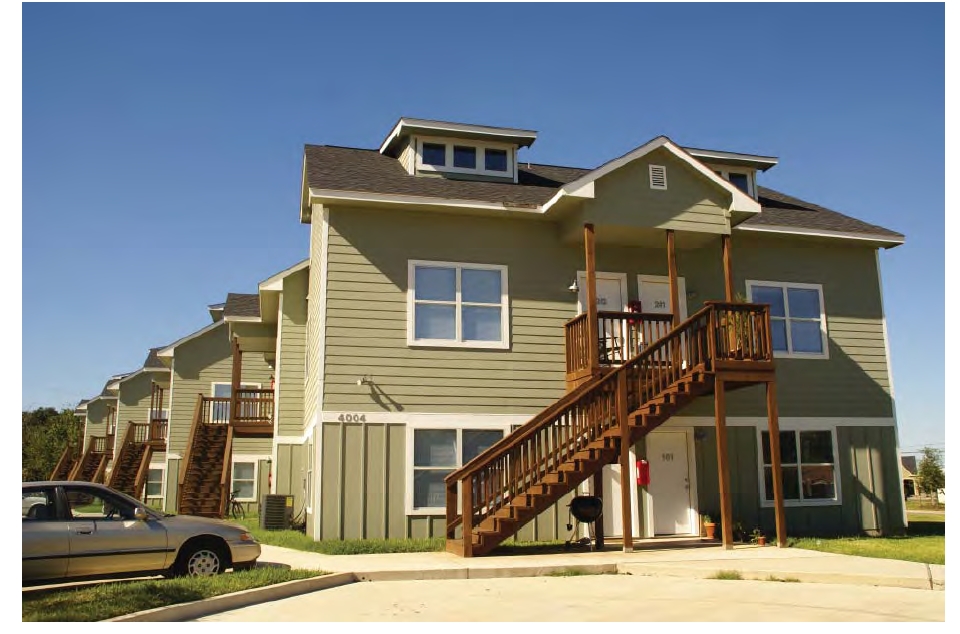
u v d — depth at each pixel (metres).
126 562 9.34
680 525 16.16
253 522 21.02
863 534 17.23
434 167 17.94
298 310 22.12
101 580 9.66
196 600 8.26
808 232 17.80
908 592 9.37
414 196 15.25
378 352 14.93
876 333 18.39
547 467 13.45
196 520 10.03
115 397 39.19
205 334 29.36
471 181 17.98
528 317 15.94
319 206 17.19
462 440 15.09
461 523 14.11
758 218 18.14
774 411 14.37
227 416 26.73
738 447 16.81
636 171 15.60
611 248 16.83
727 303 14.49
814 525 17.00
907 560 11.86
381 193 15.06
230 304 26.14
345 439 14.49
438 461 14.93
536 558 12.09
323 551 13.04
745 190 20.50
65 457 36.50
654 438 16.39
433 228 15.70
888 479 17.72
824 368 17.81
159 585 8.73
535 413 15.59
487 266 15.88
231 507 24.20
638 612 8.27
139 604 7.89
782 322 17.77
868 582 9.92
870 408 17.95
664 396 13.93
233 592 8.62
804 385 17.59
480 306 15.70
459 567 10.85
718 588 9.75
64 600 8.12
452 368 15.27
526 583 10.23
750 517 16.58
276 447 21.53
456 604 8.77
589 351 14.62
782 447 17.17
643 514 15.96
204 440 23.41
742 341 14.39
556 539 15.23
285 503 18.94
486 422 15.27
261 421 23.62
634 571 11.20
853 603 8.68
